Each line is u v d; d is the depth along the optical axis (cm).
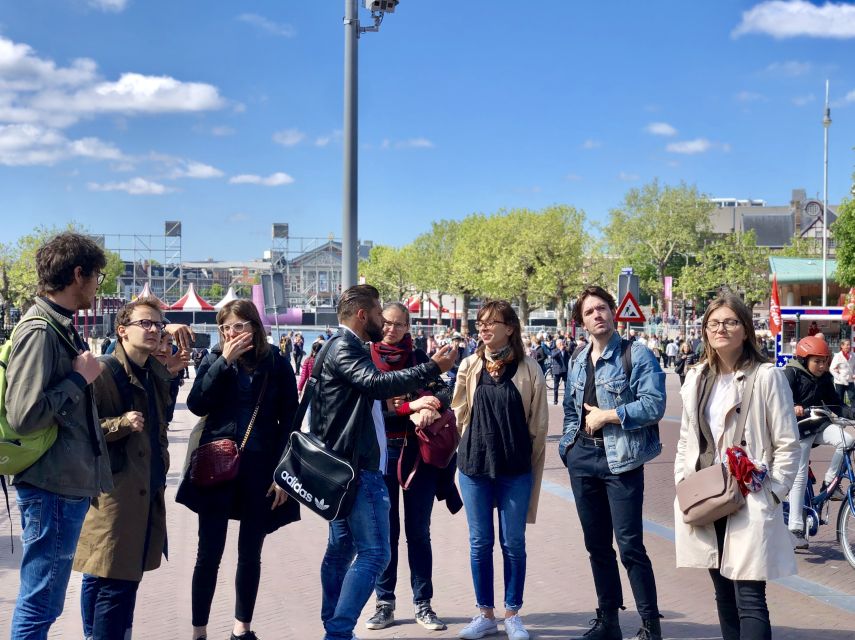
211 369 425
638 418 432
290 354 3691
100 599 376
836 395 681
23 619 326
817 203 9356
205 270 16438
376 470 404
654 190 7481
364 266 9888
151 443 394
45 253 335
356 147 1072
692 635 470
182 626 479
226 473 417
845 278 4069
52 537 330
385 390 385
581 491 458
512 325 477
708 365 395
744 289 6147
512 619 469
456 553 659
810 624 493
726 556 366
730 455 363
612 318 459
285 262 9894
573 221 5822
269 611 507
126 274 11019
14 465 319
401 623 493
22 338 320
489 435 470
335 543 435
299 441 393
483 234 6319
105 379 382
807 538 683
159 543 400
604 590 458
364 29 1078
